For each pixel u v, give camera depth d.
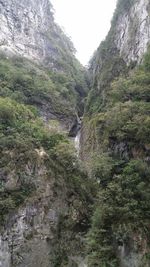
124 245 20.42
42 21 75.56
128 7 55.62
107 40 60.56
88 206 26.16
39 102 48.84
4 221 23.25
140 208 21.27
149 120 25.67
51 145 29.30
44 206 25.00
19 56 59.19
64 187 26.73
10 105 31.08
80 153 38.78
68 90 57.16
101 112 40.72
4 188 24.98
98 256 20.30
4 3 67.12
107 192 22.75
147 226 20.53
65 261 23.08
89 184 27.31
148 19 44.75
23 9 70.38
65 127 49.62
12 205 23.94
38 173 26.28
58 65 66.69
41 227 24.17
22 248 22.89
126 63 47.12
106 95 43.56
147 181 22.77
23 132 29.05
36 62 62.59
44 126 34.53
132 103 28.86
